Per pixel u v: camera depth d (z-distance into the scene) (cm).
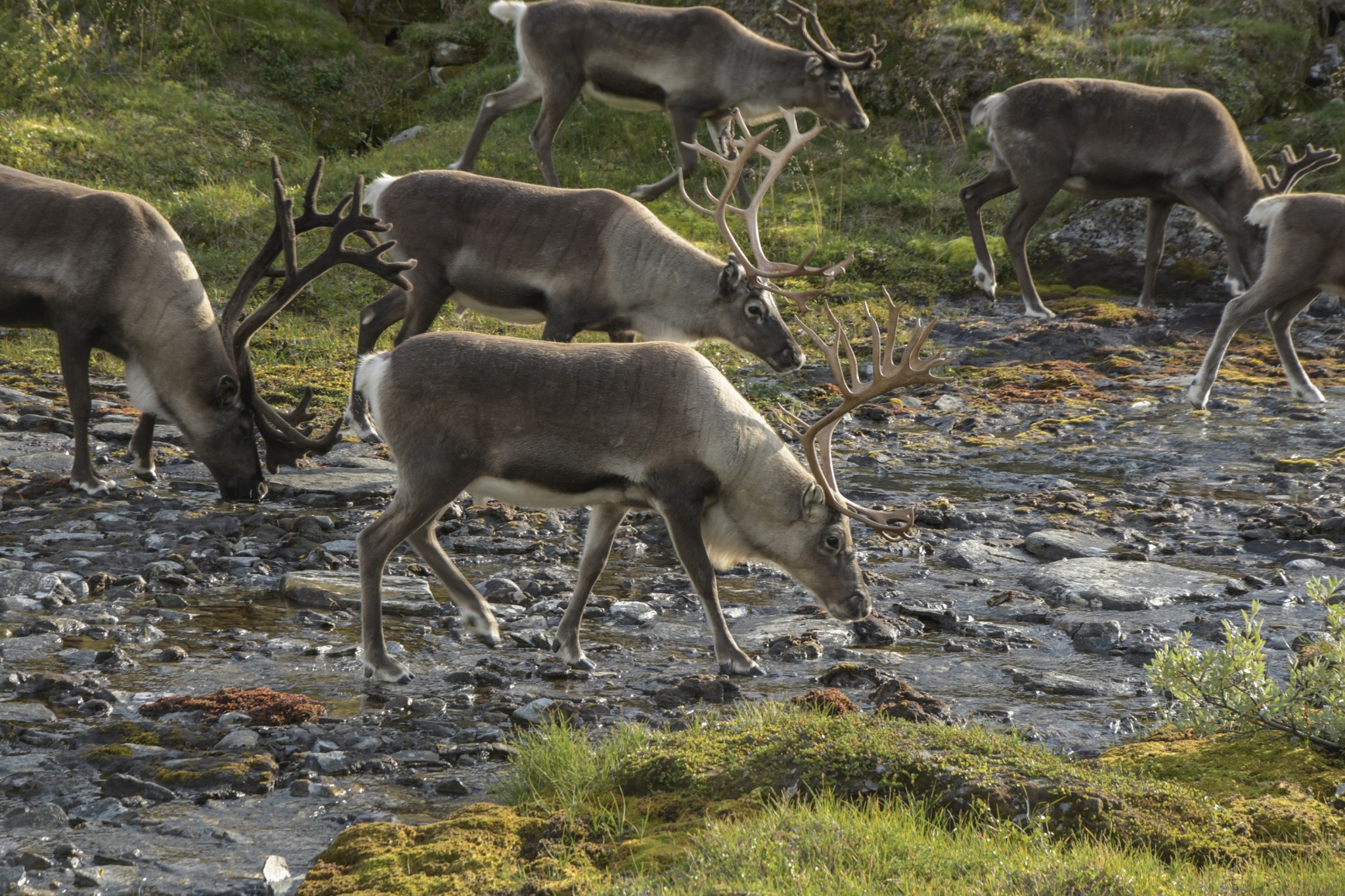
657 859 682
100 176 2991
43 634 1093
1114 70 3334
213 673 1027
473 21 3797
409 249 1734
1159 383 2262
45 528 1410
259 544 1388
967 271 2861
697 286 1698
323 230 2816
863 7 3450
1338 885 610
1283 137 3212
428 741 898
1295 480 1711
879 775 755
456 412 993
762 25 3475
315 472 1677
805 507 1066
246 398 1523
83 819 768
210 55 3525
